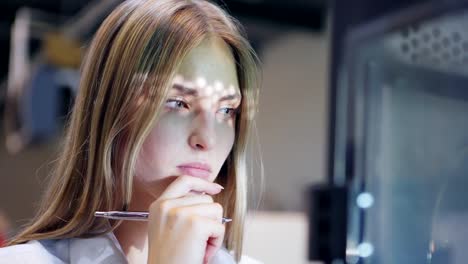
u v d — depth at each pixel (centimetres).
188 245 66
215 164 74
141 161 70
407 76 119
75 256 74
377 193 117
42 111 369
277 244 232
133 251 78
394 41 122
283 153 383
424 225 103
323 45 358
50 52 364
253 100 79
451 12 115
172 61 69
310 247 128
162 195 68
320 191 126
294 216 245
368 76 125
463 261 91
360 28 128
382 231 112
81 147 75
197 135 71
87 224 73
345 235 120
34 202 88
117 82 71
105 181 71
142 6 74
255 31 392
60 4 392
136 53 70
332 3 136
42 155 554
